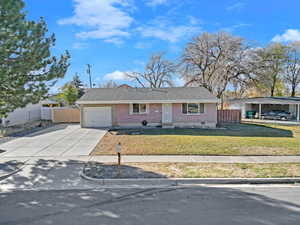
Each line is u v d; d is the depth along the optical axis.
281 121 26.67
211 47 33.72
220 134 15.28
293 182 6.43
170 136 14.23
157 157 9.00
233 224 3.91
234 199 5.09
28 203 4.88
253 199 5.09
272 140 12.64
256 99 31.25
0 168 7.55
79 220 4.08
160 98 19.98
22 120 22.75
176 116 20.09
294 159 8.71
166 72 43.06
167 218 4.15
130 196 5.29
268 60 34.72
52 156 9.28
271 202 4.91
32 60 7.23
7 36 6.45
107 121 20.19
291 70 41.28
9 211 4.48
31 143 12.23
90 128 19.05
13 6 6.63
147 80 43.81
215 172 7.02
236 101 34.25
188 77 34.75
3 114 8.14
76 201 4.98
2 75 6.45
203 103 20.05
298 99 29.19
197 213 4.36
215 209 4.54
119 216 4.24
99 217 4.20
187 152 9.72
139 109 20.11
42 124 22.20
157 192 5.57
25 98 7.65
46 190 5.71
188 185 6.15
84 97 20.55
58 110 24.91
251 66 32.47
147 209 4.55
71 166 7.81
